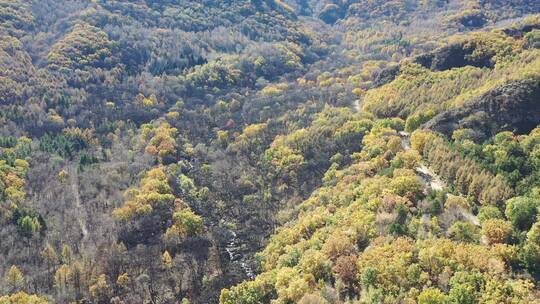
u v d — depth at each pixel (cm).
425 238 8106
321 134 15450
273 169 14900
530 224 7756
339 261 8294
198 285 10869
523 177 9038
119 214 12731
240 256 11756
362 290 7556
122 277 10806
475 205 9150
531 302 6094
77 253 11612
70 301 10256
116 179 14838
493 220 7938
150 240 12188
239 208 13688
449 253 7300
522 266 7056
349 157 13738
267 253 10912
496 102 11744
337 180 12419
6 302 9650
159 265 11338
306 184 13750
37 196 13650
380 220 9006
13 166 14662
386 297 7000
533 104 11338
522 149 9769
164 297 10550
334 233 9194
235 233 12675
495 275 6738
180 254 11725
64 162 15775
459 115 12106
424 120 13488
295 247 9812
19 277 10544
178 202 13462
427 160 11269
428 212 8994
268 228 12588
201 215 13500
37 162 15338
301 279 8262
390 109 15775
